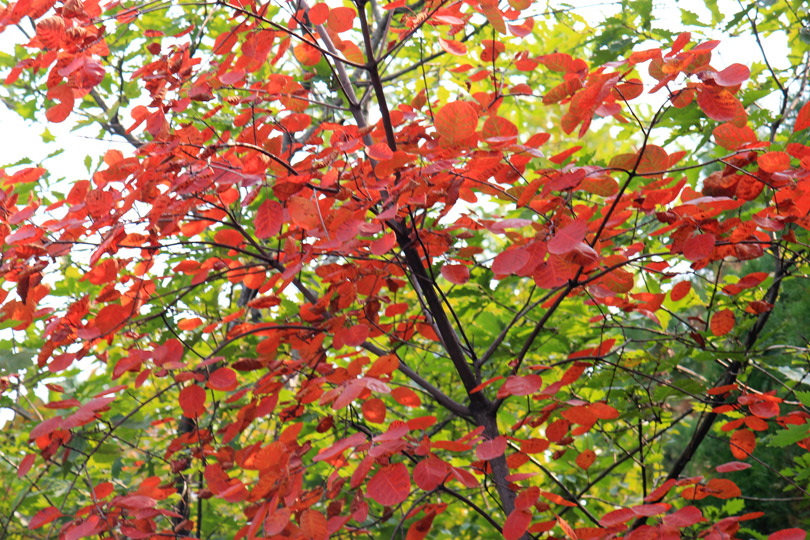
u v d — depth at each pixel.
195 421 2.63
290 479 2.39
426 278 2.65
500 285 3.10
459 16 2.68
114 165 2.47
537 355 3.67
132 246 2.54
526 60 2.79
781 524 5.29
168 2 2.46
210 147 2.42
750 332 3.07
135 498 2.49
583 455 2.70
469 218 2.67
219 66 2.61
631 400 2.84
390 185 2.45
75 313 2.54
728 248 2.49
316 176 2.45
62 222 2.46
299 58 2.76
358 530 2.63
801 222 2.44
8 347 3.17
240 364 2.55
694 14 3.25
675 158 2.48
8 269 2.44
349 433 2.98
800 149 2.37
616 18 3.29
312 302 2.78
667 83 2.30
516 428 2.68
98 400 2.44
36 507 3.66
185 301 3.24
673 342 3.02
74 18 2.33
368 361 2.50
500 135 2.44
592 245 2.47
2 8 2.32
